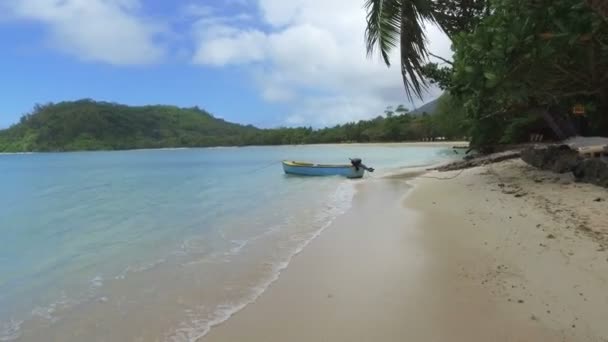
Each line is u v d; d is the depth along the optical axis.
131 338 3.66
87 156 63.19
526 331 3.15
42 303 4.67
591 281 3.81
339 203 10.64
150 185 18.47
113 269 5.85
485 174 12.73
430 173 17.06
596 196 7.25
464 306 3.67
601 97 10.84
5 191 17.03
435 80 14.98
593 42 7.36
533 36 6.65
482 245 5.42
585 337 2.99
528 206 7.27
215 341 3.45
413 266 4.92
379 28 9.62
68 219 10.44
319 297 4.21
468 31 13.21
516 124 18.81
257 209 10.52
